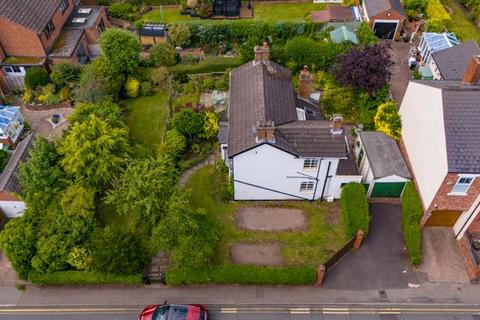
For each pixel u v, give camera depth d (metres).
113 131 35.88
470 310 29.25
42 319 29.55
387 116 38.97
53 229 31.45
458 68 42.50
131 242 30.14
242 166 32.72
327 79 46.31
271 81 36.94
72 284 31.11
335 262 31.75
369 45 43.75
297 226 34.06
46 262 30.16
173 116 41.25
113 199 32.84
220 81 46.81
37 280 30.38
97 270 29.83
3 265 32.59
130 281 30.34
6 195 33.59
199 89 46.78
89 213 32.50
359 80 41.62
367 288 30.42
